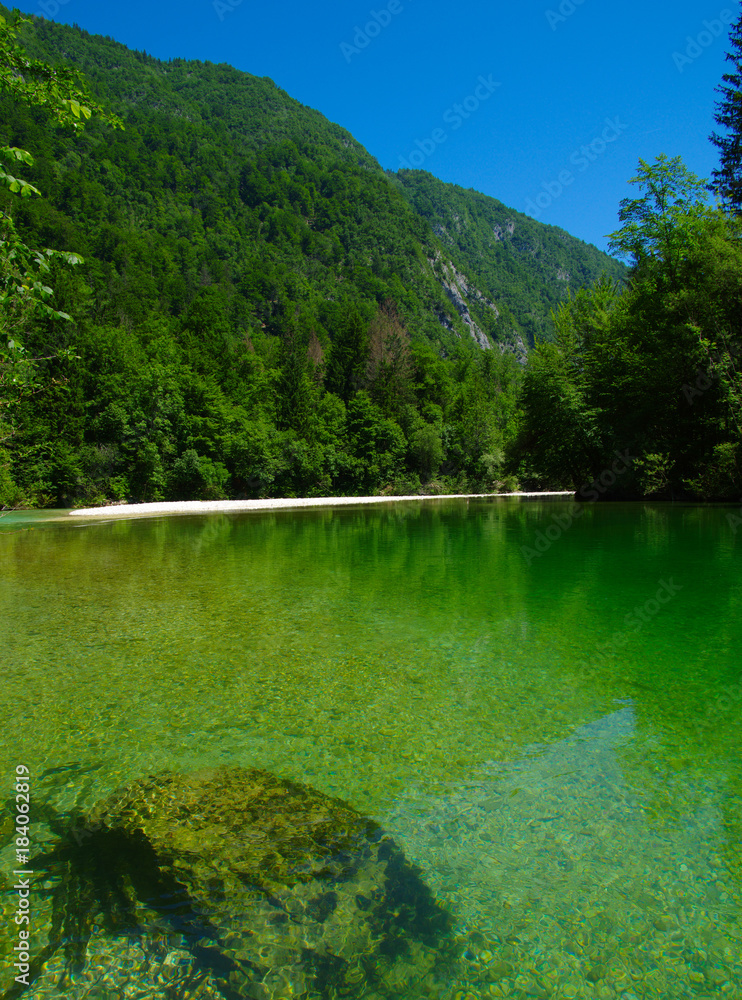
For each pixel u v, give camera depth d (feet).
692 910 7.57
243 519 84.23
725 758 11.34
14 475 105.91
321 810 9.80
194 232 439.22
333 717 13.50
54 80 19.12
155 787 10.46
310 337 280.10
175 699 14.60
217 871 8.29
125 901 7.68
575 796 10.14
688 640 18.90
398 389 215.10
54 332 113.29
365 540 51.70
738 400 70.33
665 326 79.41
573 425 97.19
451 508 107.45
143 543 51.03
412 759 11.51
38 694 14.93
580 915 7.52
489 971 6.66
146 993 6.40
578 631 20.15
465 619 22.04
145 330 178.60
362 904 7.70
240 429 160.15
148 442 136.15
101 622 22.17
